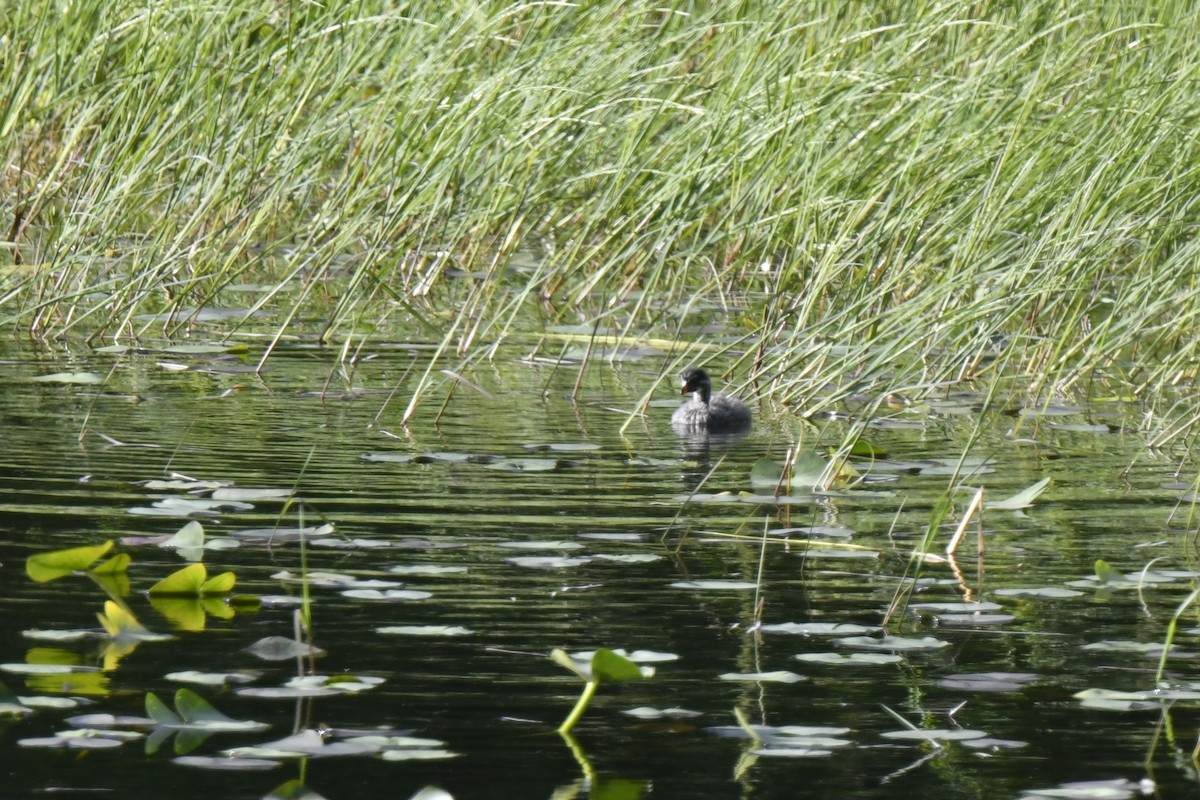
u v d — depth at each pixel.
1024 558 9.72
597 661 6.71
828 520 10.54
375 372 15.68
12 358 15.57
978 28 20.48
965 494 11.43
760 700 7.18
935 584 9.12
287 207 22.16
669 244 17.45
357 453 12.09
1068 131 16.78
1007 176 16.52
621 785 6.24
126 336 16.92
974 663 7.76
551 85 18.41
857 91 17.48
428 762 6.43
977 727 6.91
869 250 16.16
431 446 12.46
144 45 18.48
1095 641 8.11
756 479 11.61
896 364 16.62
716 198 18.34
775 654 7.82
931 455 12.84
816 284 15.38
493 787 6.18
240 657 7.48
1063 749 6.69
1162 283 16.23
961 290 15.37
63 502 10.24
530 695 7.15
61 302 17.38
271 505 10.36
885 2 20.98
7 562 8.89
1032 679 7.54
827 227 17.48
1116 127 16.34
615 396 15.09
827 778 6.35
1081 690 7.39
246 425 12.99
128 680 7.15
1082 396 15.78
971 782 6.30
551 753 6.54
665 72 20.03
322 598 8.43
